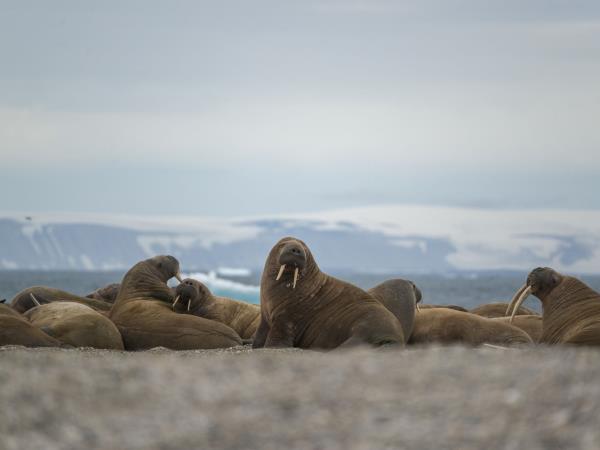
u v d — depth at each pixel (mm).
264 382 27109
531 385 25547
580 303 55438
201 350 53719
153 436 22688
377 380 27156
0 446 22281
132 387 26328
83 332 56062
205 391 26000
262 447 22031
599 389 24641
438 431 22750
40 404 24781
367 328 51312
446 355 31688
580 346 50656
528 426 22688
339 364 29812
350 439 22438
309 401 25125
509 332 55125
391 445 22031
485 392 25359
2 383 26641
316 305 53750
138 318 61719
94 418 23828
